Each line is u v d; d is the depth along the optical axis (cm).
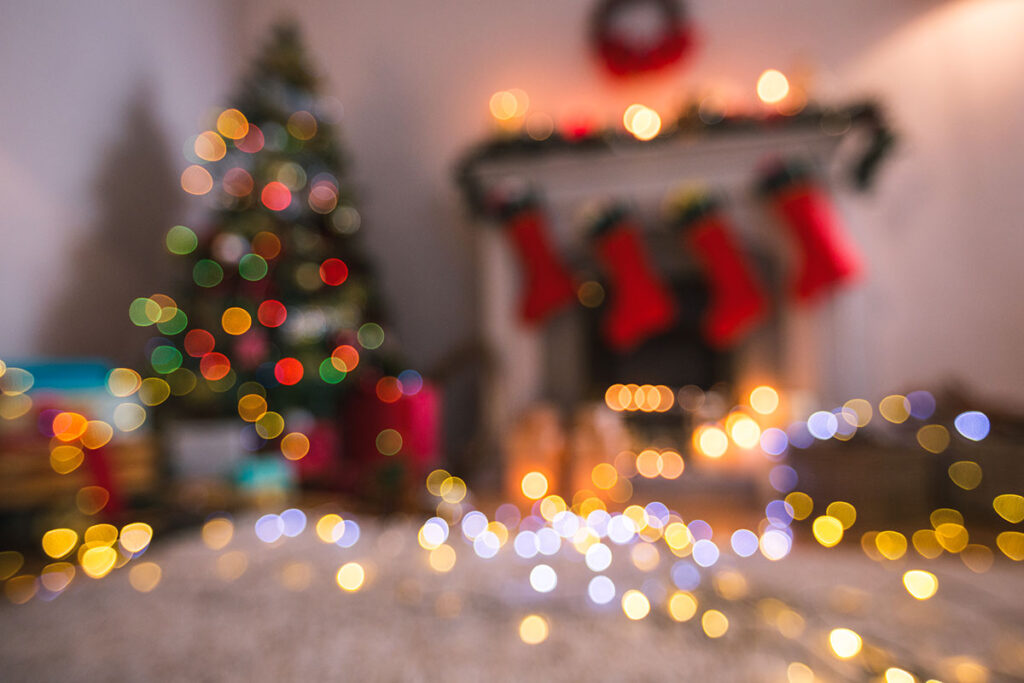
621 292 223
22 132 195
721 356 256
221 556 141
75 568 130
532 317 233
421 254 296
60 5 209
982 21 243
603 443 209
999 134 239
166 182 257
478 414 282
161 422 202
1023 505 163
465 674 84
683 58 270
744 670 85
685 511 190
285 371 220
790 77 256
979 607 109
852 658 88
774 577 127
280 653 91
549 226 244
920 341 244
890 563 137
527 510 193
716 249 215
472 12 296
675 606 109
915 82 248
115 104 232
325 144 253
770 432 202
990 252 239
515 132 236
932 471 175
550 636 98
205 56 286
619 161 230
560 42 285
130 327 236
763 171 217
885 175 249
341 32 312
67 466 147
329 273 245
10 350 189
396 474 194
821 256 200
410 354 295
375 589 120
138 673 85
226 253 226
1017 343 235
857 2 255
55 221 205
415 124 300
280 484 199
